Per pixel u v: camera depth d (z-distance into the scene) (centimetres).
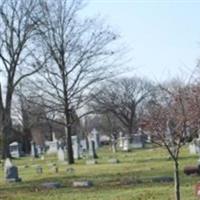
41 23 4525
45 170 3406
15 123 8656
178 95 1487
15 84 4653
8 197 2050
